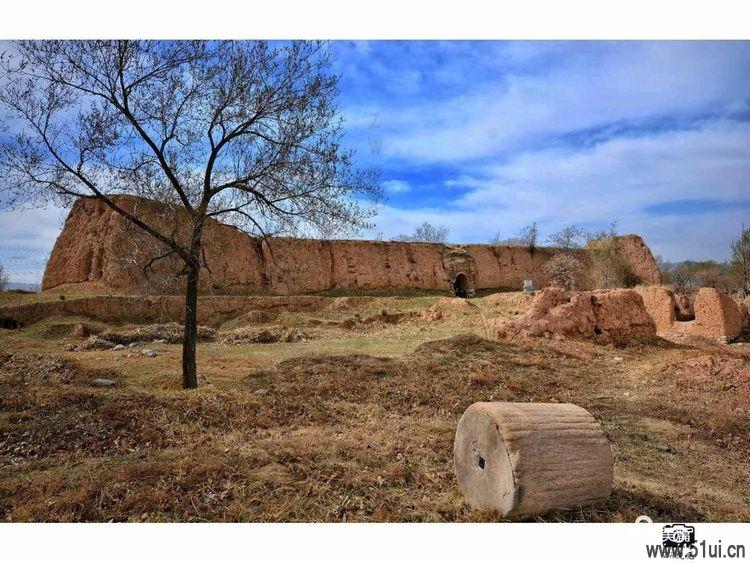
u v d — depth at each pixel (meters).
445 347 14.61
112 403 8.33
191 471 5.50
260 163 10.57
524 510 4.40
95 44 9.31
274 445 6.46
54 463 6.13
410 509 4.95
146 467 5.59
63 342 17.28
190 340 10.27
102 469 5.75
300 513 4.79
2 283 31.84
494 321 19.97
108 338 17.75
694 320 24.39
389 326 23.98
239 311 24.75
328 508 4.88
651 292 26.02
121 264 11.20
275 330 20.27
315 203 10.77
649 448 7.77
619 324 18.00
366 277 36.41
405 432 7.59
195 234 10.25
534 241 46.84
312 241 34.84
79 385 10.27
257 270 30.61
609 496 4.91
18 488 5.28
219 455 6.06
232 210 10.64
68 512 4.74
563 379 12.53
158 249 11.27
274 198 10.70
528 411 4.79
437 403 10.10
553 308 17.48
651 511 4.97
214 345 18.14
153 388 10.30
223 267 28.77
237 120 10.38
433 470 5.99
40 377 11.27
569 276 43.16
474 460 4.93
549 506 4.49
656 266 43.53
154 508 4.84
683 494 5.79
